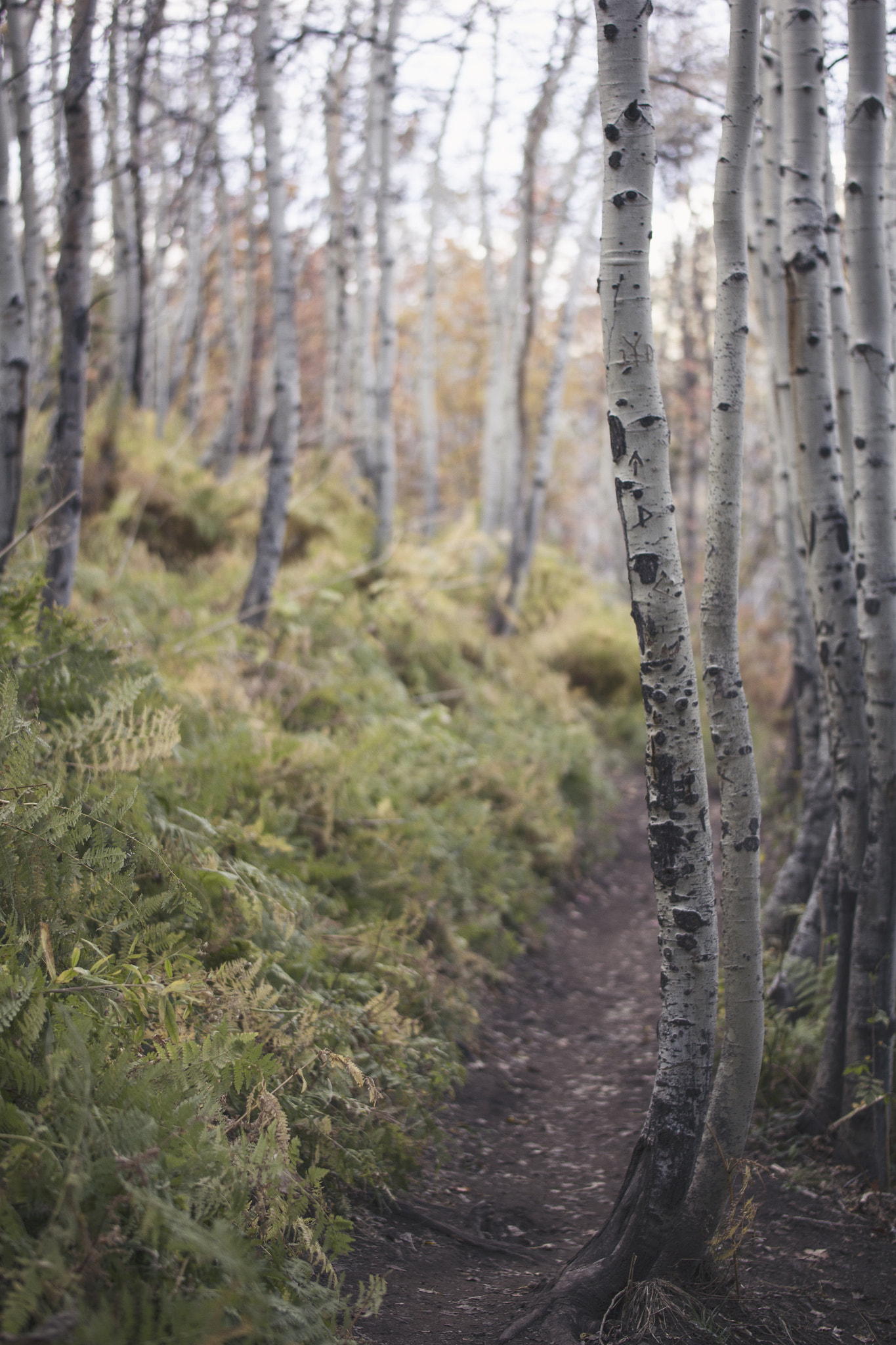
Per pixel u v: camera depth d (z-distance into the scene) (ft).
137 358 38.86
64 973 8.39
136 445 34.53
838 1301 10.14
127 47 26.66
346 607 33.24
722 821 10.34
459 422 101.45
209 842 13.71
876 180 13.35
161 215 44.32
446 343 95.55
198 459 45.62
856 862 13.83
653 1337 8.69
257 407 63.98
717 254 10.84
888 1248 11.38
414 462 98.27
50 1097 7.24
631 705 48.24
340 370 52.70
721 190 10.72
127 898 10.12
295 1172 9.53
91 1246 6.44
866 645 13.47
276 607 28.55
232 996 10.64
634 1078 16.94
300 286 63.41
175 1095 7.77
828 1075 13.98
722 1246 10.12
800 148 14.24
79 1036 7.57
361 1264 10.00
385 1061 12.77
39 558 18.26
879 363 13.43
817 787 20.29
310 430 73.15
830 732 14.17
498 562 54.90
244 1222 7.73
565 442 92.48
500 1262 10.84
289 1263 7.94
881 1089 12.94
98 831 10.28
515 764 29.78
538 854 27.27
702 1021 9.45
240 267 70.49
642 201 9.46
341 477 44.98
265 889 13.96
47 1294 6.09
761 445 65.67
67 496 15.23
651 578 9.39
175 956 10.64
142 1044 8.94
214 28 29.53
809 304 14.32
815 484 14.34
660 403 9.53
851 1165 13.24
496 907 22.65
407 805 21.72
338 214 50.31
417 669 33.47
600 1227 11.91
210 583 29.91
